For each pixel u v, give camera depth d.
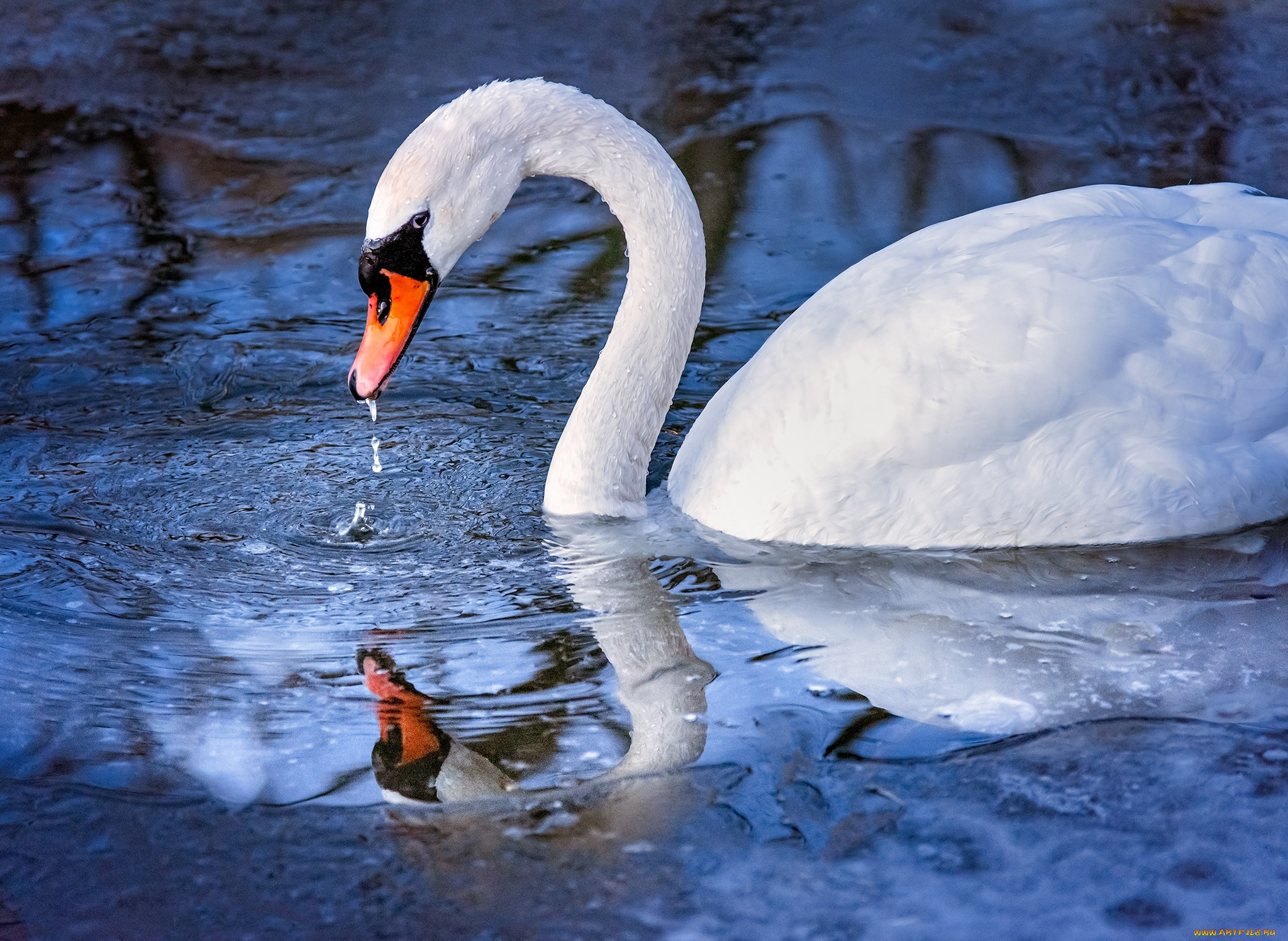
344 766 6.65
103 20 18.66
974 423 8.30
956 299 8.46
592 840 6.12
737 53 17.59
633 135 8.77
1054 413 8.30
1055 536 8.48
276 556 8.69
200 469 9.88
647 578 8.38
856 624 7.79
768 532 8.76
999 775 6.43
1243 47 17.20
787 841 6.07
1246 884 5.73
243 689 7.27
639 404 9.14
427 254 8.31
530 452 10.16
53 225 13.77
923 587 8.17
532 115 8.53
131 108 16.34
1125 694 7.03
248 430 10.49
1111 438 8.30
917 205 13.78
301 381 11.27
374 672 7.41
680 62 17.34
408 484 9.68
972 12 18.53
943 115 15.80
